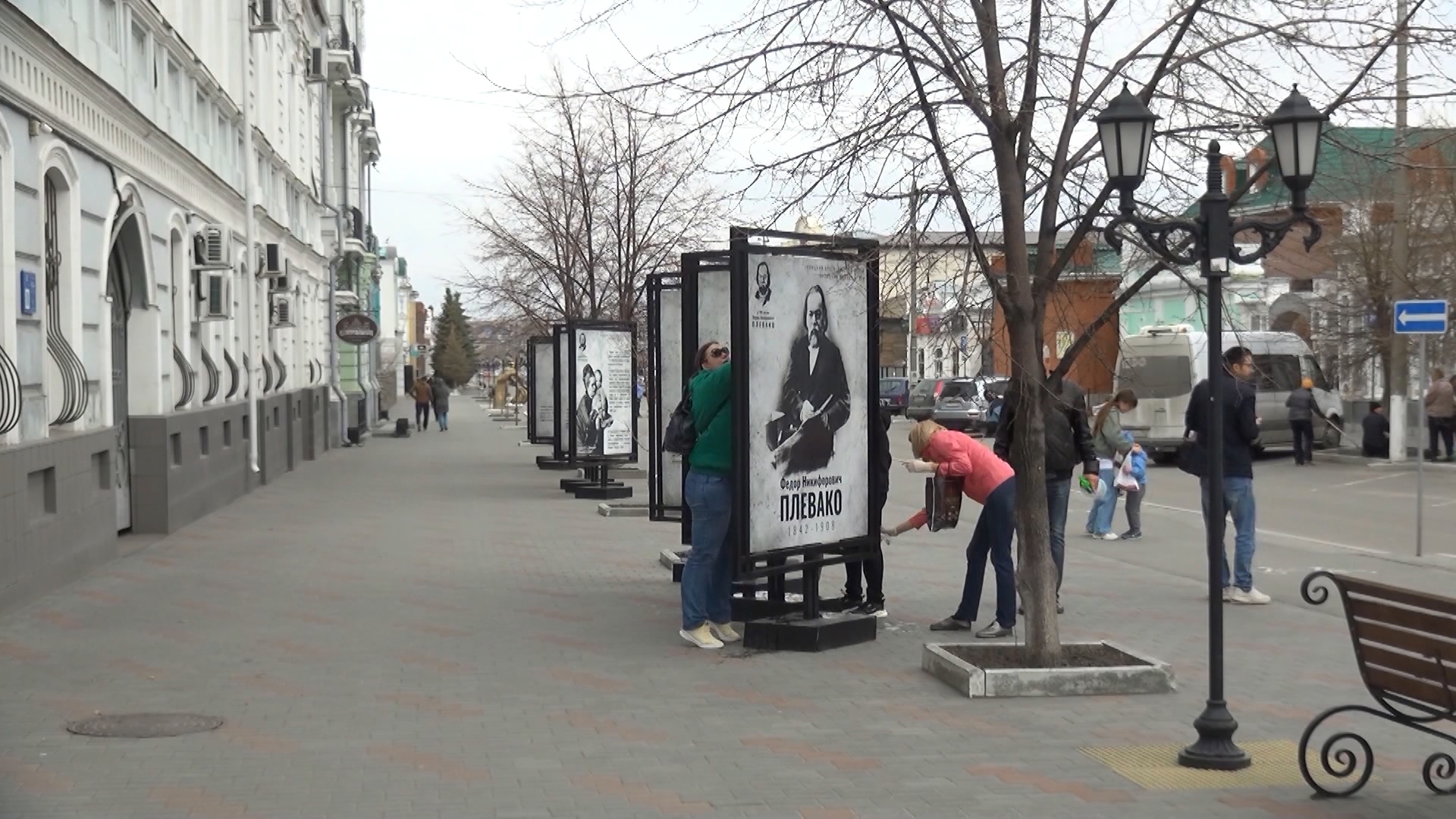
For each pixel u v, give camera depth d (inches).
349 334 1524.4
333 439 1625.2
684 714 323.0
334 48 1761.8
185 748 289.0
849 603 449.7
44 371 494.6
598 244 1125.1
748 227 420.5
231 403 879.7
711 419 399.2
